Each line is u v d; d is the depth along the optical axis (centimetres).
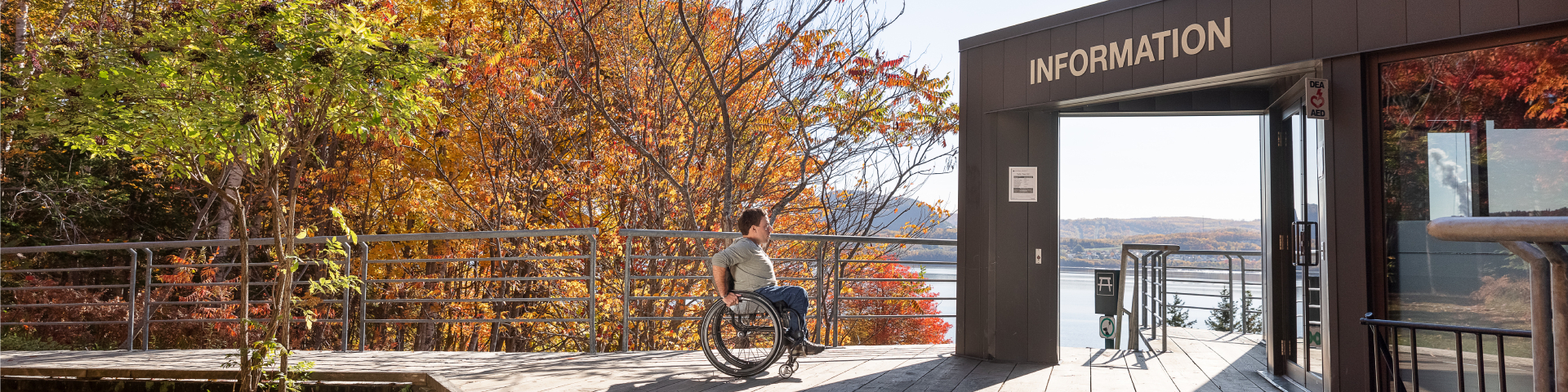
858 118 1268
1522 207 369
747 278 528
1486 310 383
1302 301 500
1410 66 408
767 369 553
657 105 1286
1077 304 3856
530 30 1338
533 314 1430
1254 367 575
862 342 1488
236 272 1625
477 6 1288
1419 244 402
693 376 530
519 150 1409
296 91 432
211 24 410
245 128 415
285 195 1531
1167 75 493
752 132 1312
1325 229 445
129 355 637
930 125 1277
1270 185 539
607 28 1291
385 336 1569
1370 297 416
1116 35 521
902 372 545
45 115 432
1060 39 553
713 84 1202
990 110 598
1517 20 366
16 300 1362
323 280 492
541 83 1312
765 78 1277
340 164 1498
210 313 1373
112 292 1634
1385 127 415
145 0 469
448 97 1245
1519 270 375
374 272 1508
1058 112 584
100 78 409
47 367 579
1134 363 590
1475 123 384
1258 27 457
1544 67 365
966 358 606
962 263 613
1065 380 519
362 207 1528
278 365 558
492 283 1409
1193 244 932
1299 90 483
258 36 404
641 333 1243
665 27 1293
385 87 421
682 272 1272
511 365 572
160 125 425
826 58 1243
